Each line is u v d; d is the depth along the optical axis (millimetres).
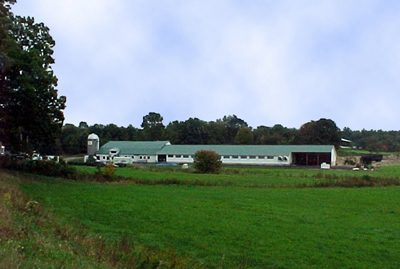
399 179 38906
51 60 42625
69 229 13891
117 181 37062
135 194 28016
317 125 120688
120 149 95625
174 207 22688
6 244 8484
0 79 34438
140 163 86312
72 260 9109
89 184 33969
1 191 19188
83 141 112188
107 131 127938
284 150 83250
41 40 42438
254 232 16844
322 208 23266
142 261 10695
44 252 9023
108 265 9844
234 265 12609
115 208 21875
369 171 59469
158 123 168875
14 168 38906
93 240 12945
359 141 158625
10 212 13094
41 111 36906
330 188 33812
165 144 98188
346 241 15578
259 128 153500
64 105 40469
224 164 81438
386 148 143250
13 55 34438
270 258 13414
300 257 13547
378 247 14781
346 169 66188
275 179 40875
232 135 145375
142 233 16391
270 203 24844
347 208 23359
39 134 39938
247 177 43156
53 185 31312
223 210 22000
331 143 120125
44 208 18875
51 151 108625
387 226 18422
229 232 16766
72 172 37906
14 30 38844
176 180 36656
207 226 17828
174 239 15570
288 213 21406
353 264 12852
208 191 30641
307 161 83375
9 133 40000
